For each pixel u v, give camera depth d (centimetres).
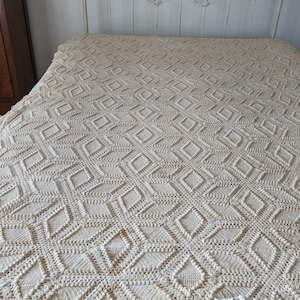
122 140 109
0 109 228
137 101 136
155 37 219
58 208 79
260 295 60
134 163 97
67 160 97
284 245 71
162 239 72
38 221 75
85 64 171
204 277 64
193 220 77
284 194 87
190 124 120
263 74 168
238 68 174
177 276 64
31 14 232
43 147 102
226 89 150
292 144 110
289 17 235
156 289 61
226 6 230
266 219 78
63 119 119
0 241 69
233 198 85
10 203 79
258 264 67
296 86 155
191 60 183
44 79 151
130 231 73
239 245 71
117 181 89
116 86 149
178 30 240
